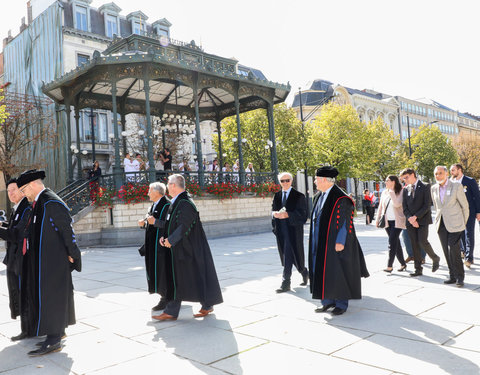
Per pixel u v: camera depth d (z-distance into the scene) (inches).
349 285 173.8
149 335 159.0
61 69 1075.9
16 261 167.6
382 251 373.1
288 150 925.8
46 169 1021.2
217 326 166.6
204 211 619.8
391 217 268.8
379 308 181.6
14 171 879.7
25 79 1204.5
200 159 622.5
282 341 144.3
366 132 1164.5
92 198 564.4
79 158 645.9
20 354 144.2
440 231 227.8
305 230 689.6
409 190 254.2
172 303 180.4
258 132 911.7
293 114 962.1
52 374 124.7
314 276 179.8
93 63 545.0
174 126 813.2
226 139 932.6
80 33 1137.4
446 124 3046.3
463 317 161.6
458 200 220.2
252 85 703.1
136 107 727.7
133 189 538.9
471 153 2133.4
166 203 193.5
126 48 613.9
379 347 133.4
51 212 148.6
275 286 240.2
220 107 810.2
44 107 1034.7
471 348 128.6
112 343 150.9
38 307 143.9
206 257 185.2
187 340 150.6
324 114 1131.3
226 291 230.8
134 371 123.8
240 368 122.0
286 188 237.0
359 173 1142.3
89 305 211.6
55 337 145.2
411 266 292.7
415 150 1892.2
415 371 113.6
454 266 218.2
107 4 1245.7
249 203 683.4
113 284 269.3
